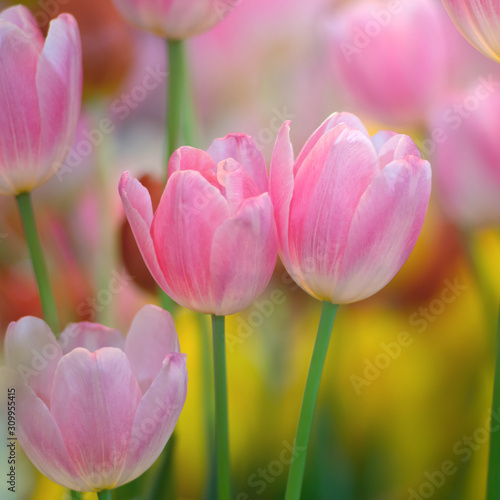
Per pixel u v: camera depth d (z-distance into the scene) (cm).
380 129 80
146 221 72
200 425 81
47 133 75
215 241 71
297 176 72
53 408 71
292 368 81
